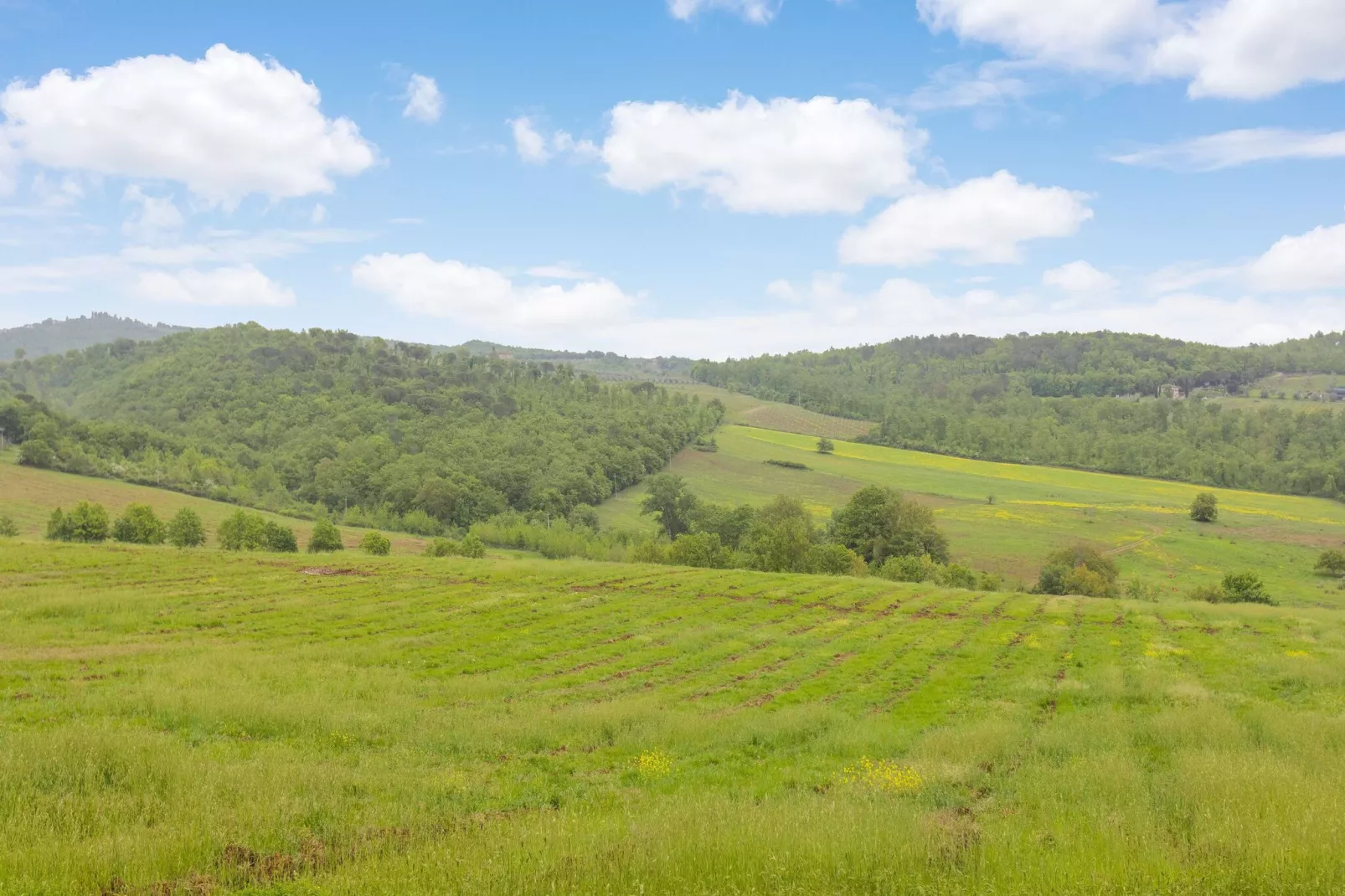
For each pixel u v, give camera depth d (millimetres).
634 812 12695
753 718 20969
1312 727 18750
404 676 25500
